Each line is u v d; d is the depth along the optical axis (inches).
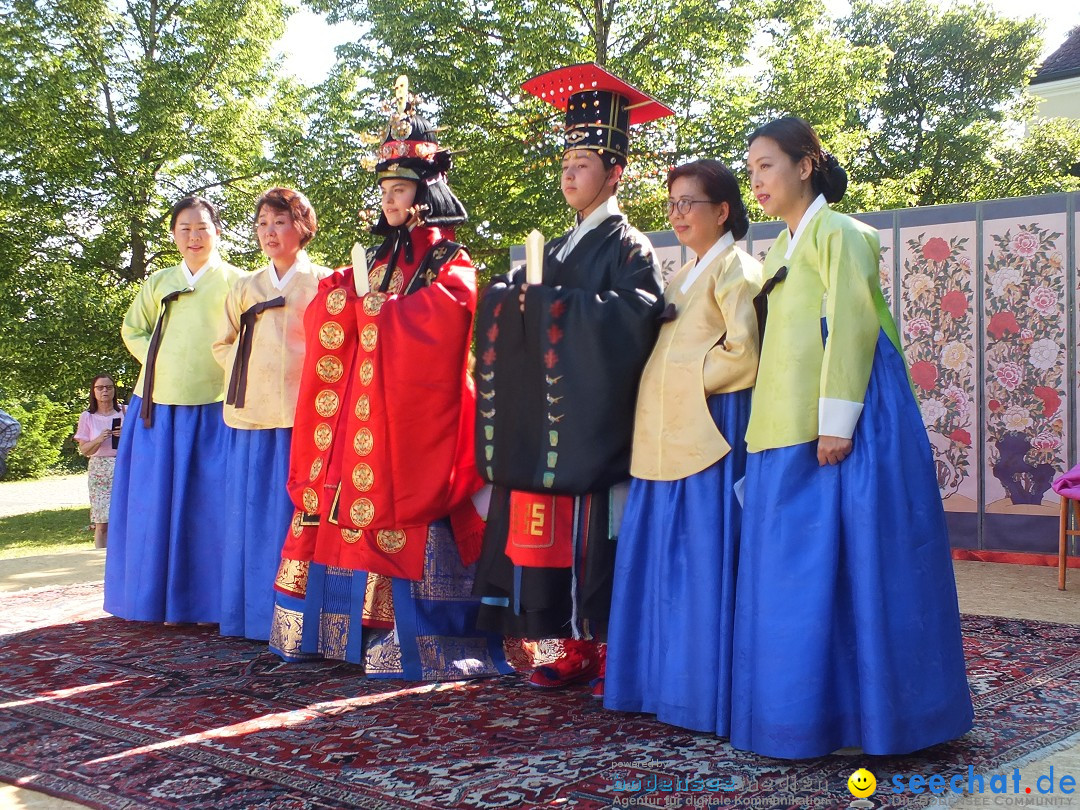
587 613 139.9
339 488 163.6
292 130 553.6
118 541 202.5
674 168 138.6
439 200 171.0
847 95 569.0
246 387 183.9
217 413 197.2
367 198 521.3
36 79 551.5
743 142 533.6
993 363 272.1
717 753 118.6
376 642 160.7
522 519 142.1
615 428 136.5
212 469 194.9
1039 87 892.6
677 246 306.8
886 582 112.9
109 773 115.4
